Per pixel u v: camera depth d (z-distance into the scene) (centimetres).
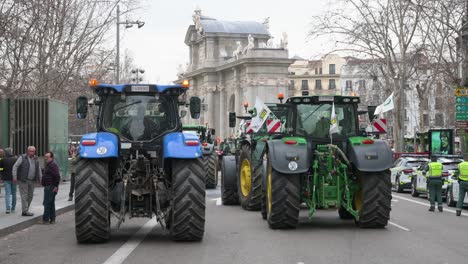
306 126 1623
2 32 2384
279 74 9094
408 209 2208
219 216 1850
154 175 1295
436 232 1481
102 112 1352
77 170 1270
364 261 1069
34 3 2767
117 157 1295
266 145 1638
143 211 1300
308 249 1201
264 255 1133
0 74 2994
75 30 3703
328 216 1825
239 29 10256
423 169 2808
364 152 1478
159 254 1150
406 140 5762
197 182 1273
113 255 1142
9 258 1143
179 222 1270
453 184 2342
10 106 2983
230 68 9600
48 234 1523
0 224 1595
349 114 1633
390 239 1344
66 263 1071
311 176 1541
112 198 1325
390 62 4712
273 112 2125
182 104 1409
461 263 1052
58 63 3541
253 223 1656
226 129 10025
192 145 1271
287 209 1483
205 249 1205
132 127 1345
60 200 2378
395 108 4834
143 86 1352
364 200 1488
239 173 2150
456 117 3164
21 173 1795
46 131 3047
